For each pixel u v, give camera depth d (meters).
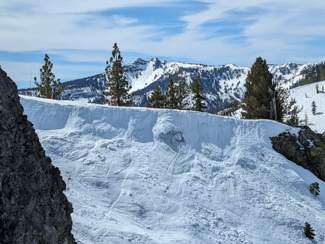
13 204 17.61
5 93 19.55
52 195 20.14
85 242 26.17
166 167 37.72
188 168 38.25
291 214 36.59
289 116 59.66
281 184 39.97
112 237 27.67
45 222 18.72
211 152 40.91
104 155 36.53
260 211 36.06
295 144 45.19
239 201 36.44
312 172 44.44
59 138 37.00
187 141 41.00
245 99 55.41
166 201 34.06
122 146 38.25
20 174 18.56
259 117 53.50
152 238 29.56
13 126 19.23
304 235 35.28
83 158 35.66
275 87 55.81
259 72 54.66
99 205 31.48
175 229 31.75
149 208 33.03
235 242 32.34
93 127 39.31
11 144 18.77
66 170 33.91
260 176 39.84
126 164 36.44
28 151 19.61
